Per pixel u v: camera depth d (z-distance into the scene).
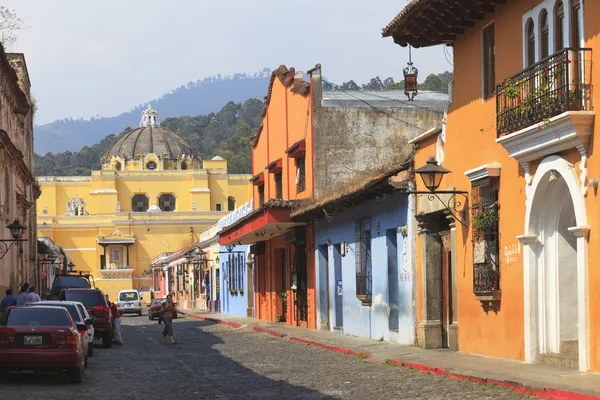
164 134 121.81
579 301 15.35
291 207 34.38
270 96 42.38
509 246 18.47
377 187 25.19
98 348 29.94
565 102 15.20
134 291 67.50
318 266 34.34
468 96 20.45
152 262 105.44
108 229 107.31
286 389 16.66
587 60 15.12
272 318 43.09
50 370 17.81
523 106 16.66
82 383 18.12
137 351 28.25
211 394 16.22
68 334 17.27
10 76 37.25
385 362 20.53
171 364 22.94
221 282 61.62
